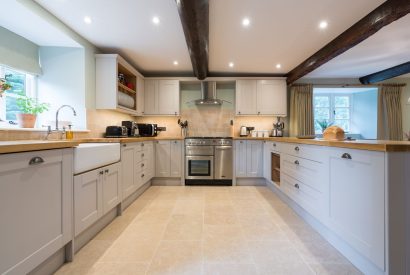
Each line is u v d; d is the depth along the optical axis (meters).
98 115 3.20
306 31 2.69
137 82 4.07
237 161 4.03
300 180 2.34
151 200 3.09
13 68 2.39
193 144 4.02
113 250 1.74
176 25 2.53
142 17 2.35
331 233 1.83
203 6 1.90
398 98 4.85
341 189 1.61
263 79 4.47
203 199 3.13
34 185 1.23
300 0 2.08
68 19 2.36
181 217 2.44
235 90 4.56
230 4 2.12
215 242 1.87
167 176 4.02
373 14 2.27
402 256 1.20
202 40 2.53
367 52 3.39
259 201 3.03
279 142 3.07
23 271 1.15
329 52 3.03
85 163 1.73
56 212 1.41
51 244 1.36
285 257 1.64
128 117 4.36
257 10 2.23
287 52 3.35
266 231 2.08
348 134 5.77
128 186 2.72
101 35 2.77
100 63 3.14
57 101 2.81
